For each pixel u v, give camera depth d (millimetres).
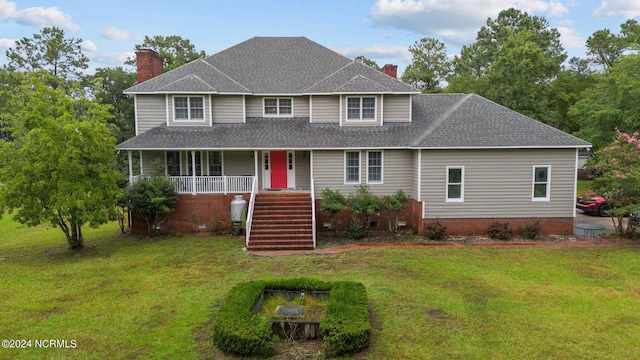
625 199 16859
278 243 16094
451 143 17297
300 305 9500
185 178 18844
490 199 17797
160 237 18359
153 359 7566
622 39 41844
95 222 15336
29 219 15367
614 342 8078
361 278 11961
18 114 16062
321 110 20688
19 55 47562
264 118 21375
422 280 11742
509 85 35531
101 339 8391
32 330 8820
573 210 17875
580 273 12391
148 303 10305
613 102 27578
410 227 18938
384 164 19047
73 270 13414
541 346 7941
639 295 10547
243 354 7598
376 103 20156
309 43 25156
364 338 7699
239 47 24578
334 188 19109
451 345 7988
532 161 17656
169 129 20047
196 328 8789
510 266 13141
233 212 18219
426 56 58469
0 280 12391
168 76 21328
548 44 51781
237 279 12148
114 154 16719
